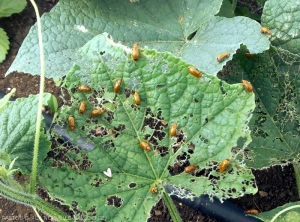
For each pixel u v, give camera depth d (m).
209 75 0.17
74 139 0.17
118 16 0.23
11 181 0.16
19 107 0.17
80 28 0.21
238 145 0.20
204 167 0.18
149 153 0.18
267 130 0.22
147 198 0.18
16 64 0.20
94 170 0.18
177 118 0.17
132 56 0.16
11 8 0.31
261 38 0.19
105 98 0.17
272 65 0.21
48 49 0.20
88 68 0.17
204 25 0.22
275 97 0.22
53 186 0.17
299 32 0.21
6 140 0.17
